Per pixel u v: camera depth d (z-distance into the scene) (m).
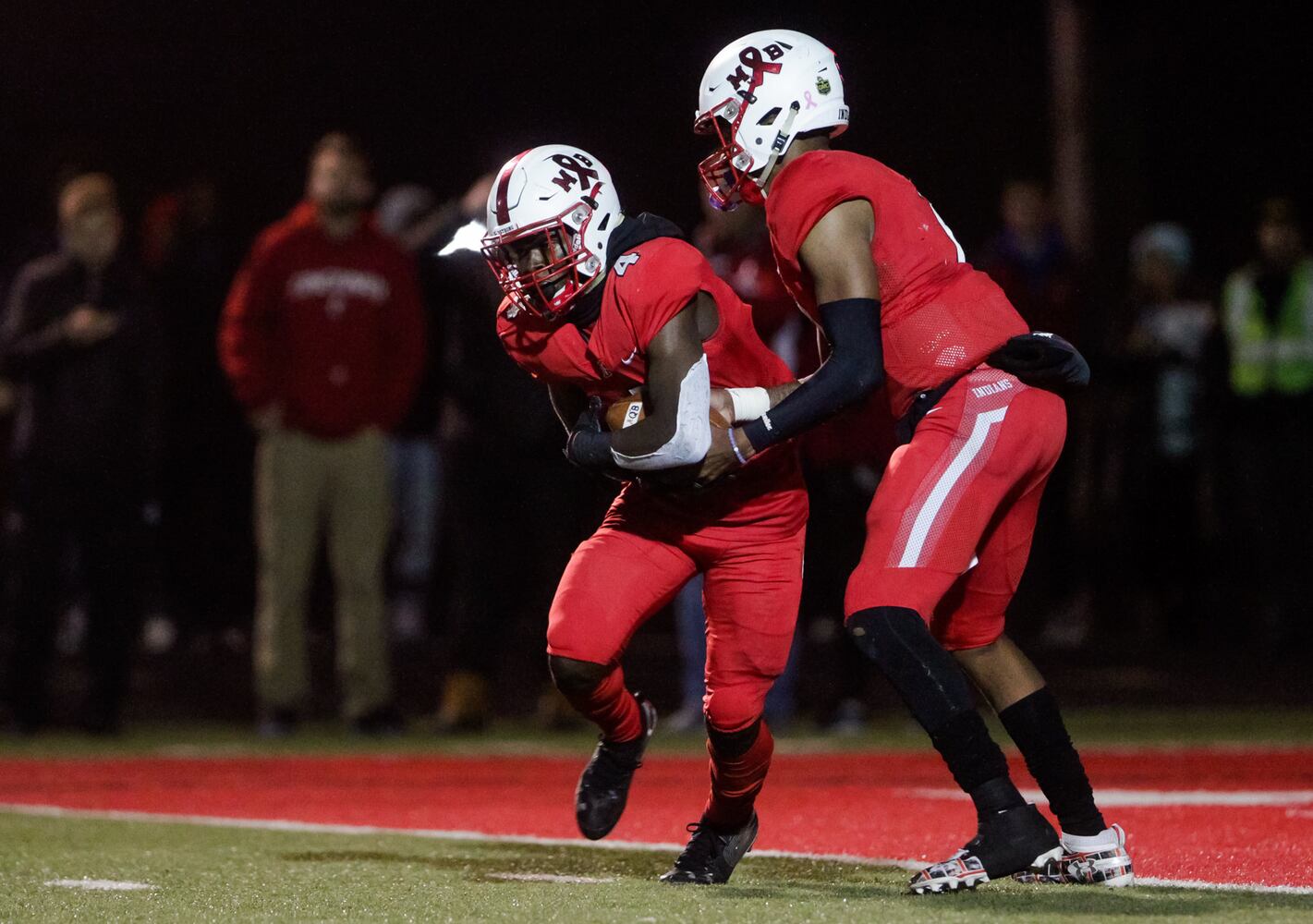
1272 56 73.12
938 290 14.54
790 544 15.16
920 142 75.56
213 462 46.38
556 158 14.60
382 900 14.18
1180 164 74.12
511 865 16.56
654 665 44.38
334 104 75.19
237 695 39.66
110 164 70.00
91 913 13.69
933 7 74.00
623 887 14.84
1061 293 39.31
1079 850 14.75
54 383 32.16
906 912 13.20
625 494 15.50
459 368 31.30
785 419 14.11
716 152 15.28
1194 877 15.22
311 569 32.59
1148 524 47.47
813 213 14.30
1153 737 30.31
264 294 31.52
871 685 39.72
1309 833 17.98
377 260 31.86
